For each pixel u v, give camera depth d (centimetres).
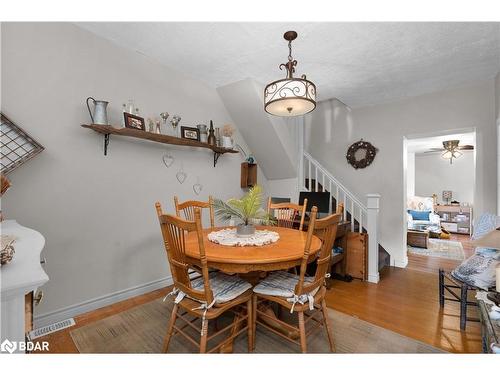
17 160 172
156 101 262
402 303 236
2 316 65
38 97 185
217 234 199
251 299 165
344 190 330
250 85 307
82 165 209
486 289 178
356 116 403
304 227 290
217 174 337
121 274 236
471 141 556
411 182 675
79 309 206
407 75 286
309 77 292
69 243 202
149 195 259
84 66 209
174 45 232
